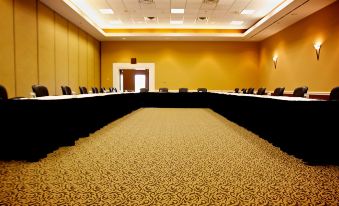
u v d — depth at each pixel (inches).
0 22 239.6
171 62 550.3
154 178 103.7
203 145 163.0
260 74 540.1
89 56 488.1
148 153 142.3
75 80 420.2
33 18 295.0
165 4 366.9
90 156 134.5
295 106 133.0
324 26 313.9
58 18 358.0
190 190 92.1
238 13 407.5
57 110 147.4
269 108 172.4
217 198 85.7
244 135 197.0
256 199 85.2
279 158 134.1
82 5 374.3
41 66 312.8
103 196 86.4
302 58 366.0
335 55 292.8
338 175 108.9
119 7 382.3
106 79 554.6
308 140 124.9
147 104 477.4
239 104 252.1
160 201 83.1
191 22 466.0
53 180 100.1
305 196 87.9
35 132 124.1
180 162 126.0
